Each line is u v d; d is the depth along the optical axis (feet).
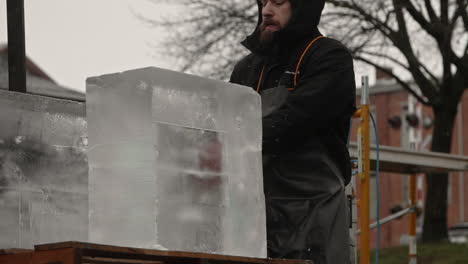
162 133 8.28
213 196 8.72
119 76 8.42
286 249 10.84
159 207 8.14
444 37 59.41
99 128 8.52
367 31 59.41
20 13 12.69
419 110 82.02
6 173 8.39
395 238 121.49
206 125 8.76
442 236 64.03
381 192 125.90
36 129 8.71
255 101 9.46
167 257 7.84
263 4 11.85
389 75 64.54
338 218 11.12
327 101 11.12
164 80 8.36
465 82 64.34
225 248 8.79
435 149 64.80
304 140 11.30
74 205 8.94
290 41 11.65
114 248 7.33
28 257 7.35
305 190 11.15
